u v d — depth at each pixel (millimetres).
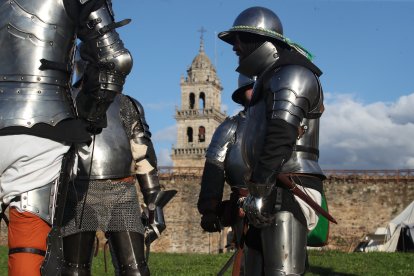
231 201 6582
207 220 7066
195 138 103625
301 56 5426
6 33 4117
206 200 7098
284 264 5406
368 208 53406
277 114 5168
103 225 6559
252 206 5230
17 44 4105
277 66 5387
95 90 4645
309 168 5602
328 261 19938
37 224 4023
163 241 55344
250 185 5223
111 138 6695
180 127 104312
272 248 5430
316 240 5840
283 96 5184
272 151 5141
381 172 53500
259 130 5480
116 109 6910
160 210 7383
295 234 5445
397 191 53188
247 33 5773
